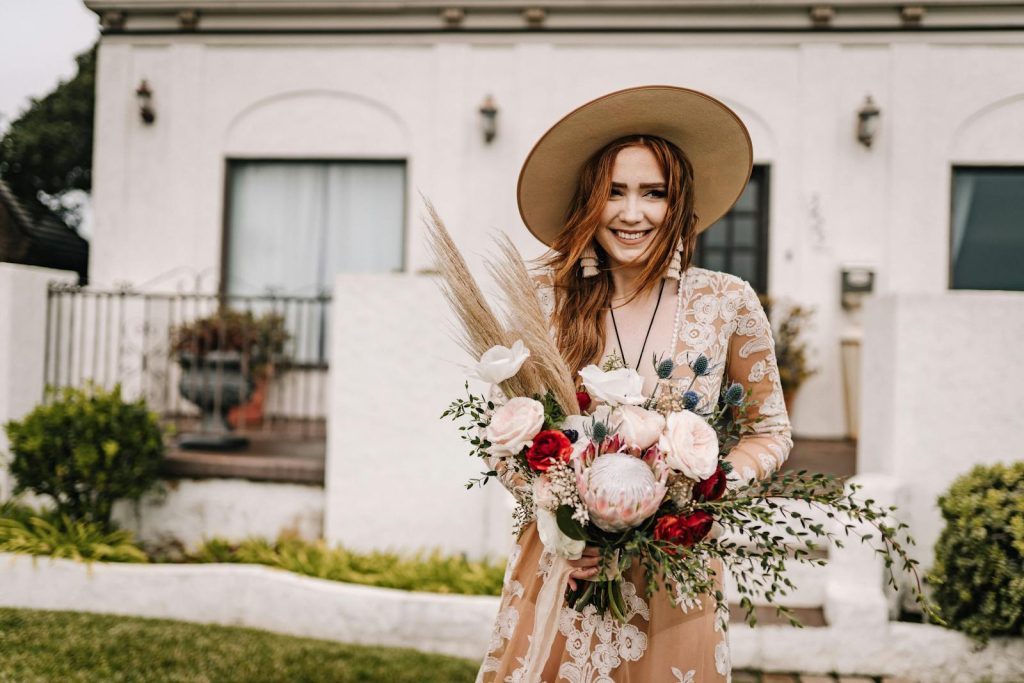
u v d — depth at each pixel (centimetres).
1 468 498
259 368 647
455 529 463
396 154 758
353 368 474
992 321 413
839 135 712
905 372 419
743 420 195
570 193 213
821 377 711
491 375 165
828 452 612
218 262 772
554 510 160
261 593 424
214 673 344
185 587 432
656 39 727
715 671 176
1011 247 708
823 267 713
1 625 390
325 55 762
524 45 738
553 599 166
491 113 724
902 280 705
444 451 465
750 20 717
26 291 520
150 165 770
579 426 168
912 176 705
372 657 374
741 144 203
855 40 707
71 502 484
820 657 372
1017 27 691
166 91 768
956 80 702
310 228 788
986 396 412
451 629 397
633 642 176
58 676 329
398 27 750
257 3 748
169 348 650
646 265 189
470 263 738
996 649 351
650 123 195
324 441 617
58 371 541
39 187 1139
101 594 438
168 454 521
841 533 389
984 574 339
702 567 153
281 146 770
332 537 472
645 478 153
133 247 769
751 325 195
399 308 471
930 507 415
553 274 203
